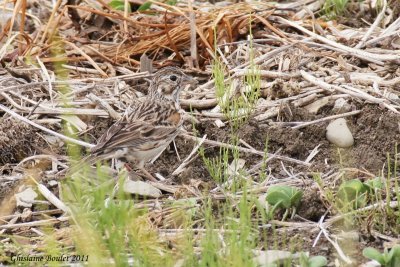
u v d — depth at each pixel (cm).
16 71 1409
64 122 1319
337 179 1166
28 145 1277
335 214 1091
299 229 1068
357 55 1420
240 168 1216
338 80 1370
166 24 1464
